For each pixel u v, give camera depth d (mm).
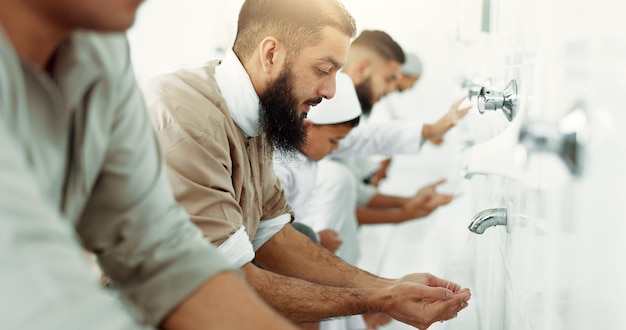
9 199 406
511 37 1025
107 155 636
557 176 538
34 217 417
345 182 2111
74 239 460
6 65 472
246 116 1191
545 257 659
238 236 1101
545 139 534
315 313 1166
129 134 649
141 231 668
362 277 1318
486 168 698
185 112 1078
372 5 2848
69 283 424
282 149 1250
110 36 634
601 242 487
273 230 1347
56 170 558
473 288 1850
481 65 1996
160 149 705
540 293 700
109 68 615
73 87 572
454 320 1788
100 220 664
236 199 1182
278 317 664
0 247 396
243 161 1188
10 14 510
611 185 463
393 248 2625
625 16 427
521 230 886
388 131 2148
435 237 2514
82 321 421
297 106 1210
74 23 512
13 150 426
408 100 2816
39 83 530
